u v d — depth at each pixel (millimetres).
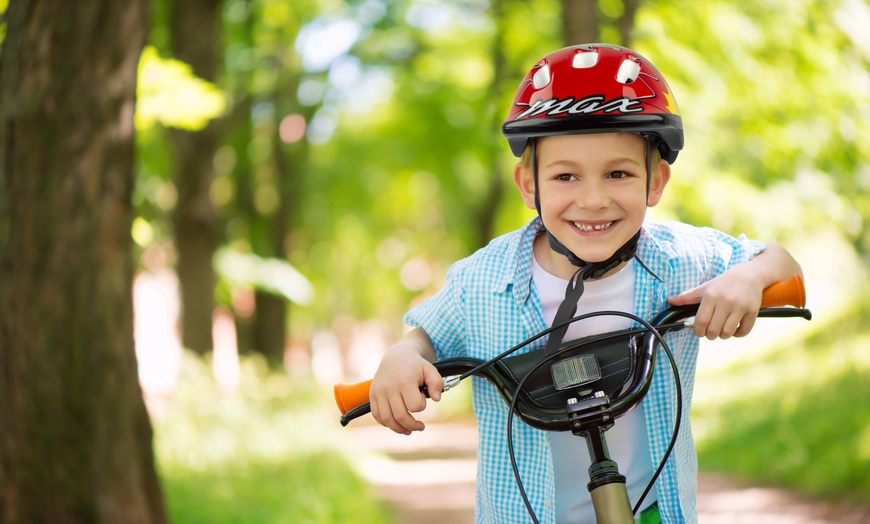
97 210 4594
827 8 9562
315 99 15938
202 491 6801
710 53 10594
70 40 4441
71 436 4559
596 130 1775
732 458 9445
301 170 17297
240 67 14039
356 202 20594
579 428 1788
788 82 10172
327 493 8383
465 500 10383
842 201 10602
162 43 12430
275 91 14906
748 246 2062
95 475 4621
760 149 11109
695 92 11109
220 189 16547
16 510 4469
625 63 1802
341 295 35094
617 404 1783
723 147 11383
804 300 1916
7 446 4484
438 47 16250
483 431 2072
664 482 1980
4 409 4484
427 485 11664
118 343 4734
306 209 20000
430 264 30234
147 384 13352
